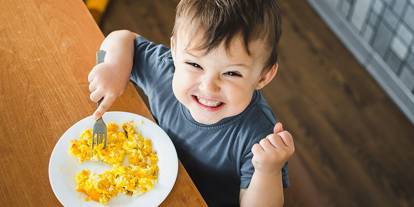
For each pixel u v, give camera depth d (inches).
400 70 60.5
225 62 25.4
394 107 61.3
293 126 58.4
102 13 65.6
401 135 58.5
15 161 27.4
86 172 27.4
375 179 54.4
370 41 64.4
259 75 27.3
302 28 68.9
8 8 33.3
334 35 68.8
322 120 59.1
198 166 32.6
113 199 26.6
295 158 55.2
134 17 67.2
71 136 28.1
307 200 51.5
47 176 27.0
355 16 65.3
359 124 59.1
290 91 61.5
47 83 30.3
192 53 25.5
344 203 52.2
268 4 25.9
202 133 31.1
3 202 26.1
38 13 33.2
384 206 52.5
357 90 62.6
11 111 29.1
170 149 28.3
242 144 30.2
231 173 32.1
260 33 25.3
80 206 26.0
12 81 30.3
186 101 28.3
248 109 30.2
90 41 32.4
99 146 28.1
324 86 62.6
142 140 28.7
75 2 33.9
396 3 57.4
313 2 71.4
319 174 54.1
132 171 27.5
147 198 26.5
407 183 54.4
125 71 31.8
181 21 26.1
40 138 28.3
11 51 31.5
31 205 26.1
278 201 28.5
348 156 56.0
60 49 31.8
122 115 29.4
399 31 58.5
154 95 33.3
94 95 29.8
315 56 65.8
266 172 27.6
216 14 25.0
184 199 26.7
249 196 28.4
